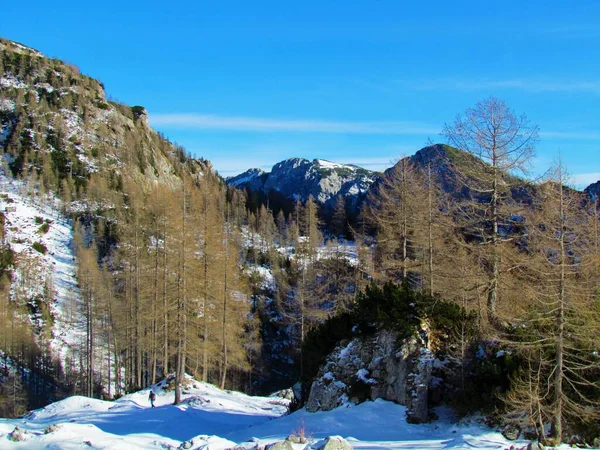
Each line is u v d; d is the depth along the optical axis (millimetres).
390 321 18656
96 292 47281
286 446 12383
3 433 18453
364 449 13250
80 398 28375
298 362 42344
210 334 36719
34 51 158375
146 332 42469
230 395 31766
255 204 125625
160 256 35656
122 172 110125
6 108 115250
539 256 14016
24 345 50031
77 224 81000
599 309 13227
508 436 13641
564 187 12969
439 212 24500
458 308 19219
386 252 31062
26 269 64500
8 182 93625
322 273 53969
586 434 13031
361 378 18594
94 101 131750
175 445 15180
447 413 16375
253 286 61219
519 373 14320
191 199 29312
